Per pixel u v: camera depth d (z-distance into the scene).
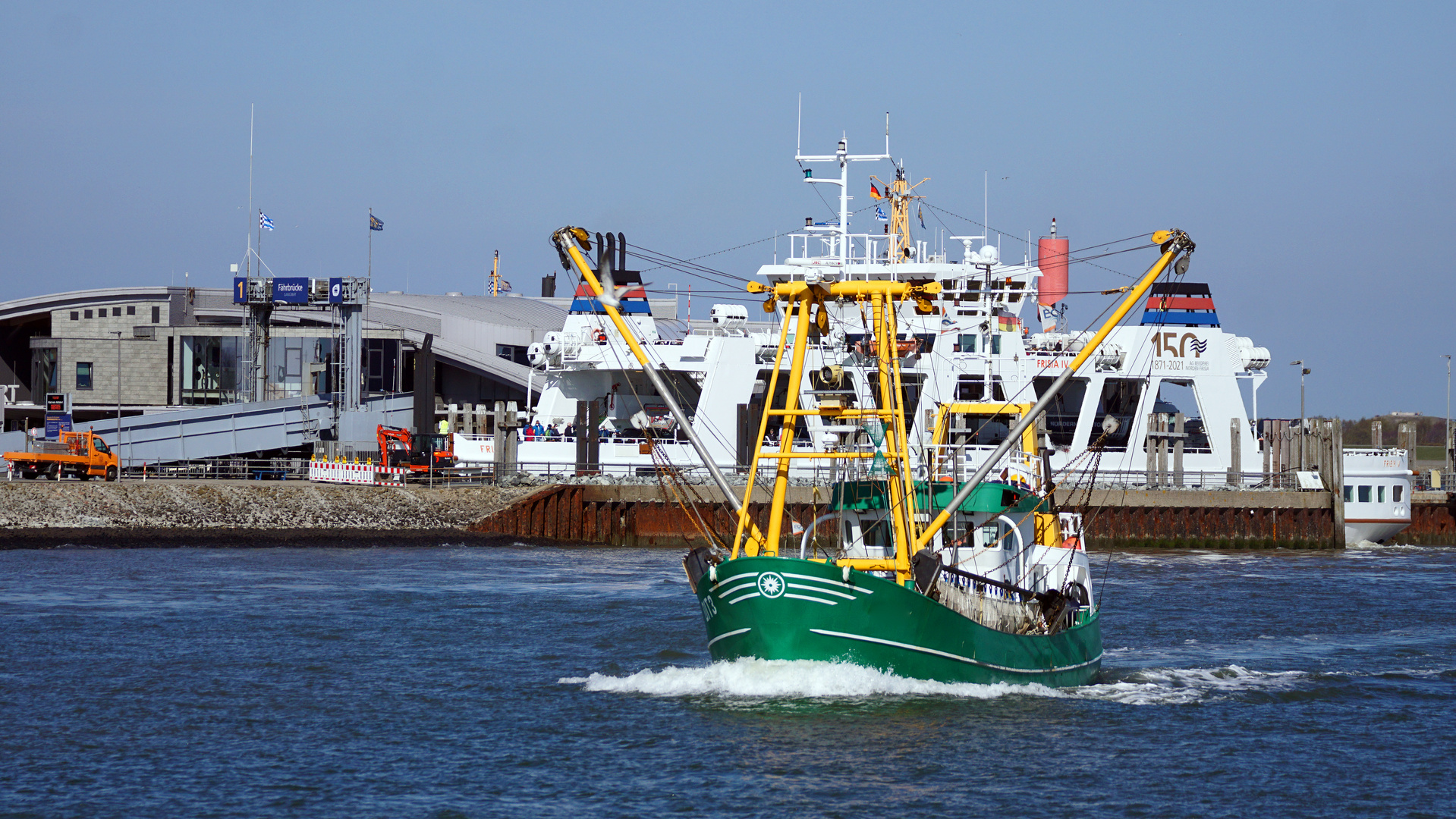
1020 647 62.41
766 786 49.69
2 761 52.84
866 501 63.19
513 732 56.78
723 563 57.91
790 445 60.12
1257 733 58.62
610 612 87.81
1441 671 72.62
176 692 63.97
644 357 63.53
